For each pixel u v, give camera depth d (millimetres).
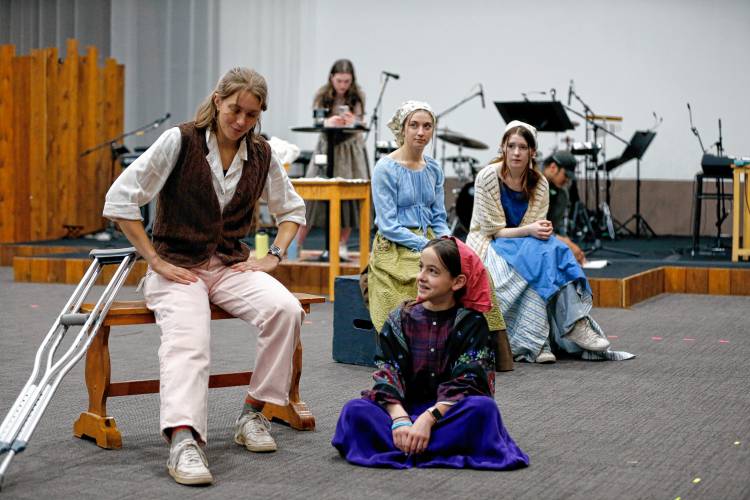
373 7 12047
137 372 4719
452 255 3070
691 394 4242
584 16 11305
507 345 4789
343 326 4973
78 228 10375
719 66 10883
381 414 3170
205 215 3338
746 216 8719
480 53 11727
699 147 11016
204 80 12227
